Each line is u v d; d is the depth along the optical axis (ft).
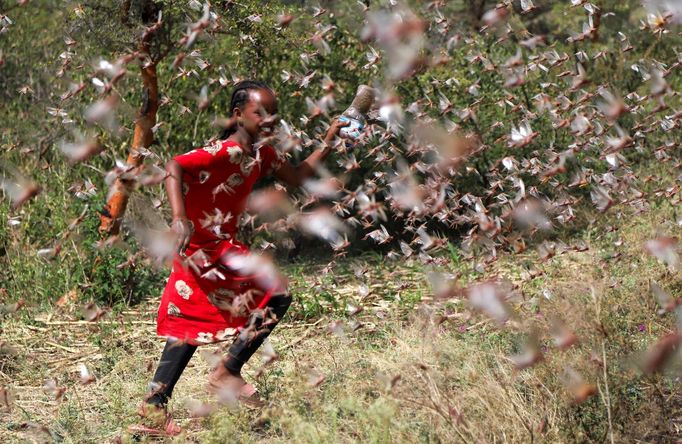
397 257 25.70
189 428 13.60
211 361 12.83
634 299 16.31
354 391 13.64
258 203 11.06
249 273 12.92
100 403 15.11
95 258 21.65
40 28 32.73
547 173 11.19
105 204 21.75
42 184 24.27
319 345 17.11
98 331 19.54
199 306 13.03
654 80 10.45
